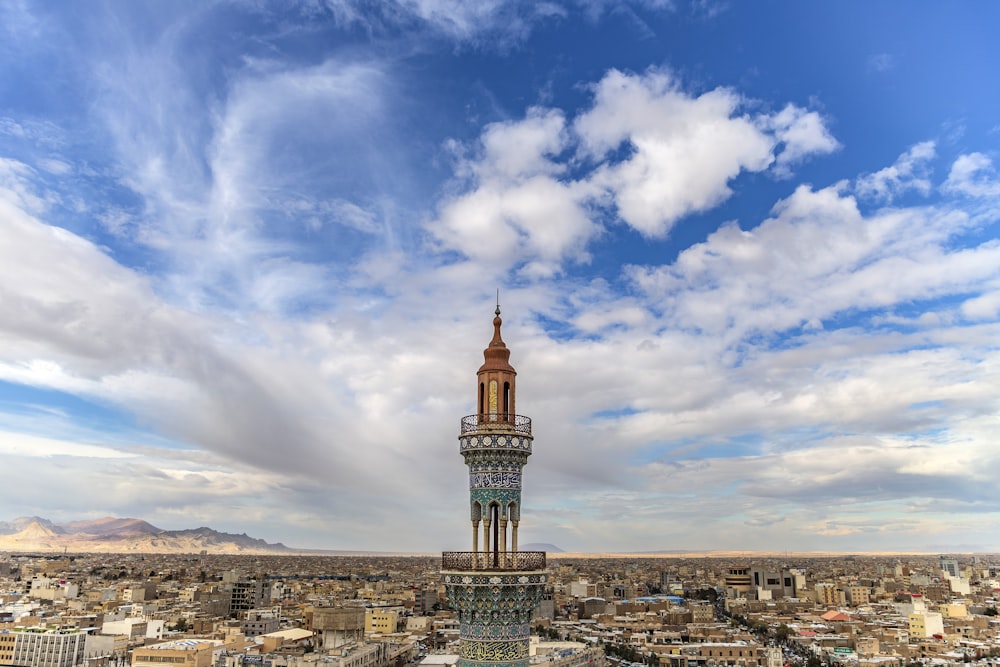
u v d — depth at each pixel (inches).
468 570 2078.0
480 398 2257.6
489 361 2269.9
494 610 2057.1
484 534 2129.7
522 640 2076.8
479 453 2177.7
